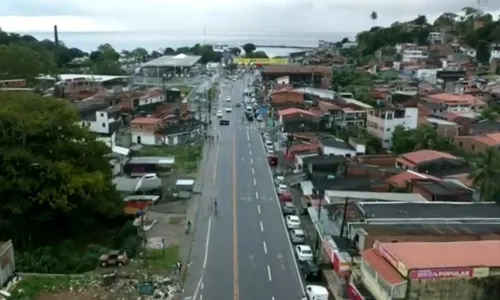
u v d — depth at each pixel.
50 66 166.00
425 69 176.88
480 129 97.69
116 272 48.81
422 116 106.50
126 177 75.81
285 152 90.69
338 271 45.62
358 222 50.72
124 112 114.50
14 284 46.00
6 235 54.38
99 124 91.56
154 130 100.06
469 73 172.12
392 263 37.66
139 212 61.16
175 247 55.00
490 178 61.62
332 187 65.12
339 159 76.56
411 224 50.19
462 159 77.62
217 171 82.94
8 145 54.38
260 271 50.22
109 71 194.25
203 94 157.75
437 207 55.59
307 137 94.69
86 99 120.69
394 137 91.56
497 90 138.88
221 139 104.94
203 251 54.31
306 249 52.91
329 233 52.44
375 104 121.00
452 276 35.41
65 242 55.06
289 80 176.88
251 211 66.12
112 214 60.62
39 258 50.50
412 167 74.56
